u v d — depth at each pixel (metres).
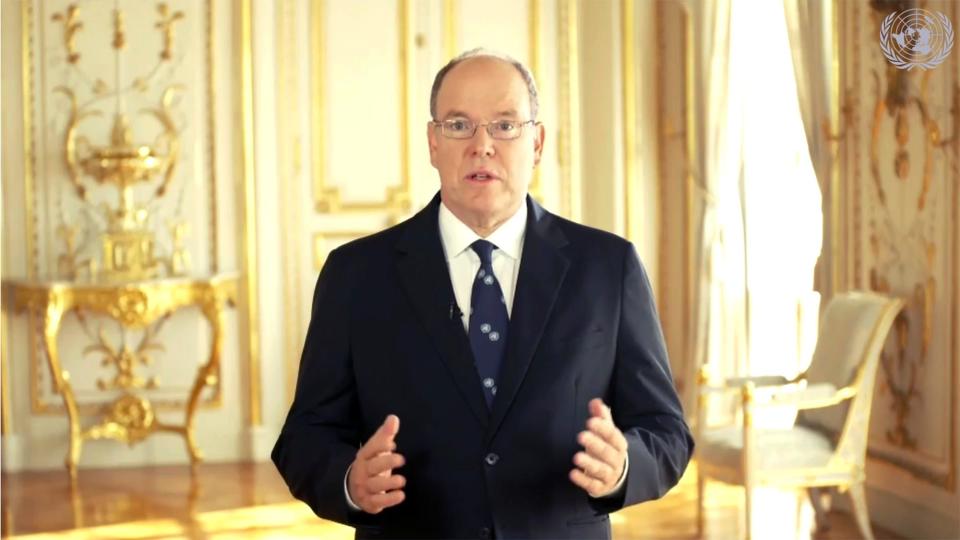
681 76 7.68
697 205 7.11
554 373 2.35
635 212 7.88
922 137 5.17
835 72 5.77
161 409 7.75
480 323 2.40
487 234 2.46
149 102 7.69
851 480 5.14
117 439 7.59
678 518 6.00
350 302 2.46
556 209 8.05
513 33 8.05
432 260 2.43
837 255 5.82
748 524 5.04
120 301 7.16
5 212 7.58
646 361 2.43
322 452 2.36
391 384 2.39
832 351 5.29
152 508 6.44
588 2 8.02
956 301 4.97
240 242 7.79
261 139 7.78
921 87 5.15
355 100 7.96
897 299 5.15
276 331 7.84
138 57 7.68
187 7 7.70
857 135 5.68
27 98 7.59
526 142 2.39
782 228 6.92
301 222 7.91
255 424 7.80
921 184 5.20
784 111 6.88
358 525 2.32
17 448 7.59
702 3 6.99
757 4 6.90
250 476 7.27
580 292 2.42
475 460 2.33
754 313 6.94
